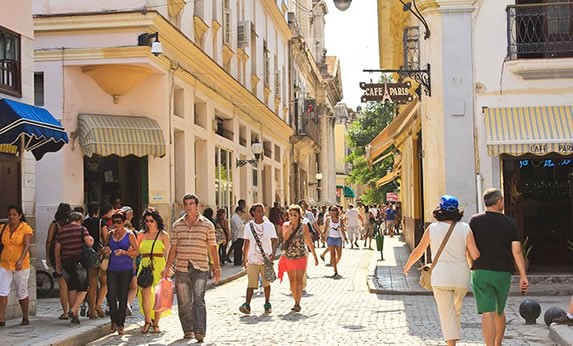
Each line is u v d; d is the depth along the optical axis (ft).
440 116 55.06
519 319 40.14
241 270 73.97
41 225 61.72
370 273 67.51
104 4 62.90
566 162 57.57
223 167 92.17
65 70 62.80
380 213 144.15
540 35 54.44
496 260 28.09
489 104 54.49
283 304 49.14
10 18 41.52
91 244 39.58
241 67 99.96
